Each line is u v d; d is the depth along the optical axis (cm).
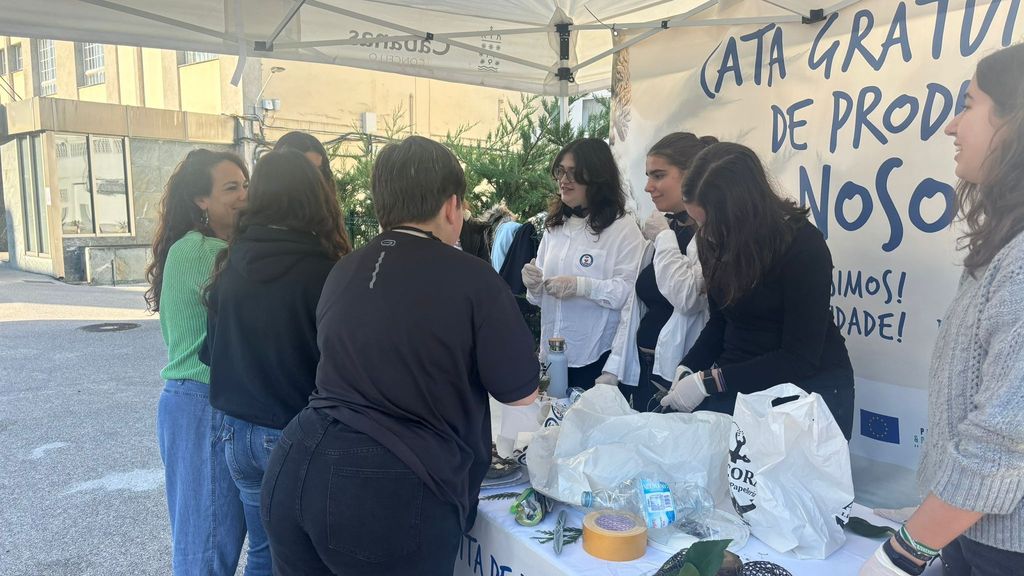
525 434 167
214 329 168
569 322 252
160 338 721
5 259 1443
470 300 123
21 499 332
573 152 244
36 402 494
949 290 200
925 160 204
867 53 218
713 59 280
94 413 469
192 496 180
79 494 338
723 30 274
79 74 1522
